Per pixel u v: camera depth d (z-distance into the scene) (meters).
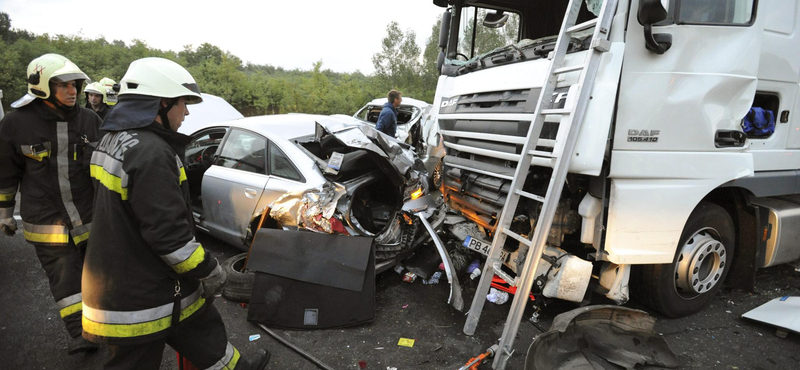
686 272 2.93
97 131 2.69
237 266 3.60
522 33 3.81
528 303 3.35
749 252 3.30
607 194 2.63
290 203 3.29
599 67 2.36
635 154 2.51
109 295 1.65
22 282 3.69
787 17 2.93
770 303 3.17
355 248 3.12
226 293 3.36
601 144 2.38
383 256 3.48
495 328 3.03
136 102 1.67
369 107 9.26
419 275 3.72
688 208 2.70
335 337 2.90
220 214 3.94
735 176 2.77
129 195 1.60
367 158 3.59
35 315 3.15
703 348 2.79
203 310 1.92
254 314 2.98
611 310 2.47
